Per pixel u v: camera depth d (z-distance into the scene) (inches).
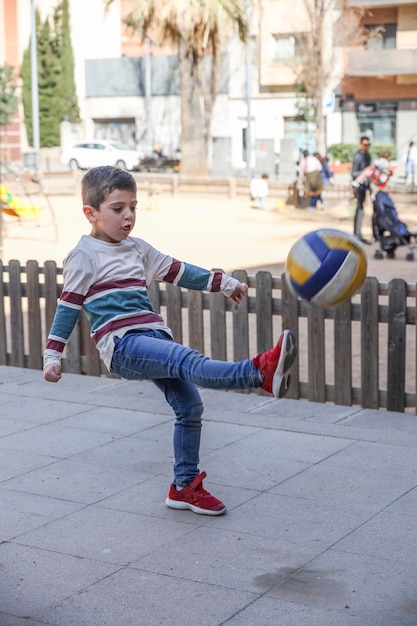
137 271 243.1
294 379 384.5
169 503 261.7
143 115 2960.1
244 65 2711.6
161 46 1952.5
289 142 2405.3
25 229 1184.8
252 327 572.1
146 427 342.3
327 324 574.9
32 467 299.3
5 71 2726.4
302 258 221.0
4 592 213.0
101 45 3019.2
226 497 270.1
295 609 202.4
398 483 279.9
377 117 2546.8
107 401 379.2
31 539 242.5
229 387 216.7
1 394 393.1
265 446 317.4
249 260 896.3
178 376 226.1
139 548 236.1
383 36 2491.4
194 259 904.9
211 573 221.0
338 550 232.8
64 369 433.7
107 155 2501.2
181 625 196.5
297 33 2455.7
